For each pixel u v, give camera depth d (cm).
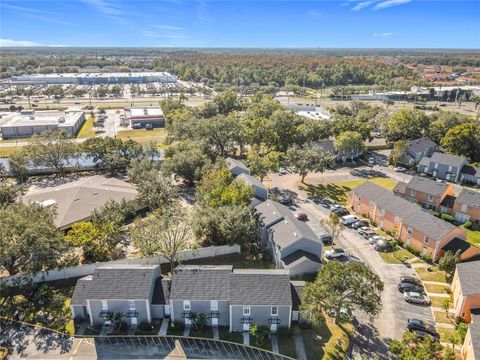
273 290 3797
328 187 7875
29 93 19150
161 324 3906
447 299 4331
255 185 6438
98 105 17988
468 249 4953
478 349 3177
